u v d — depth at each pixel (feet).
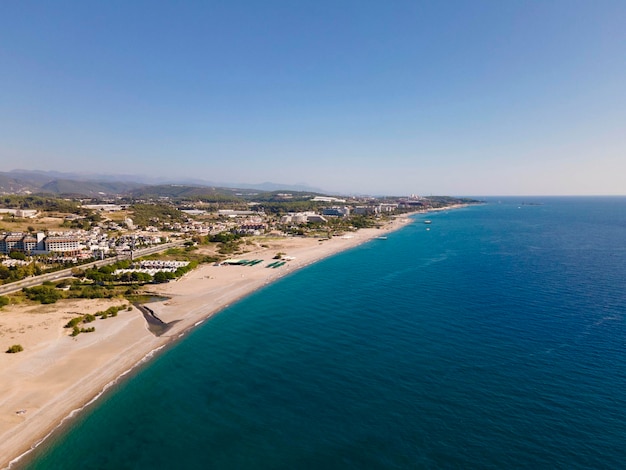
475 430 187.52
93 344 298.97
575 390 219.41
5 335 310.24
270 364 264.31
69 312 375.86
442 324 328.29
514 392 219.00
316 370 253.03
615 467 162.61
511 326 319.68
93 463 172.24
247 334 322.75
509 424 191.11
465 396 216.33
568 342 284.61
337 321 346.33
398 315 355.77
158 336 320.29
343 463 169.37
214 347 296.92
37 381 239.50
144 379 246.88
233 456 175.63
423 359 262.67
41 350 284.41
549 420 193.47
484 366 250.16
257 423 198.59
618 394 214.48
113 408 213.87
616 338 289.94
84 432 193.06
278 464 169.99
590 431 184.75
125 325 343.26
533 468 162.91
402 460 169.78
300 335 315.58
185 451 179.42
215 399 221.87
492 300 396.37
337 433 189.06
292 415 204.64
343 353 276.82
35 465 170.60
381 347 284.41
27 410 208.23
